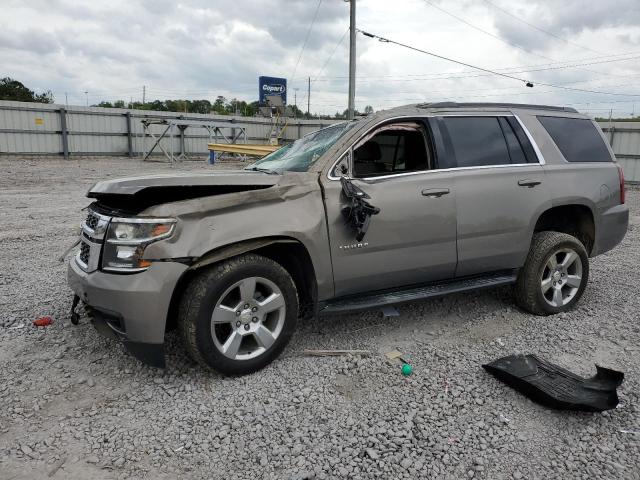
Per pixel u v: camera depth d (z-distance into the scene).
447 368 3.66
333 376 3.53
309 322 4.50
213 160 26.31
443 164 4.17
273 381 3.45
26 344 3.97
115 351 3.86
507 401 3.23
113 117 30.52
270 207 3.46
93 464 2.60
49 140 28.30
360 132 3.93
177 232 3.15
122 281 3.12
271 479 2.50
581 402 3.03
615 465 2.61
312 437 2.84
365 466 2.60
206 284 3.25
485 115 4.55
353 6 26.02
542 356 3.86
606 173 4.98
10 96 62.50
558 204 4.63
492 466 2.61
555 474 2.56
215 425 2.95
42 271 6.05
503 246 4.40
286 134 36.78
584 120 5.18
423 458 2.66
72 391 3.31
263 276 3.46
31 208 11.07
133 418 3.02
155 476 2.52
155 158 31.06
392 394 3.30
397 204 3.87
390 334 4.27
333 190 3.70
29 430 2.88
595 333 4.30
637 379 3.50
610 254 7.42
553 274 4.68
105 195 3.42
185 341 3.30
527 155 4.60
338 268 3.72
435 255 4.10
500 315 4.71
